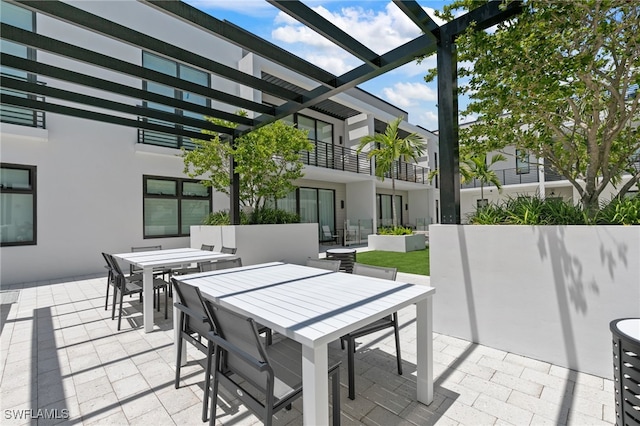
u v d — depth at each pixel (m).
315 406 1.28
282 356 1.76
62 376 2.24
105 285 5.34
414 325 3.19
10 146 5.62
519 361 2.35
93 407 1.87
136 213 7.14
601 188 3.04
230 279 2.37
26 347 2.74
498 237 2.55
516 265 2.46
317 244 6.43
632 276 1.98
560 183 11.95
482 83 3.01
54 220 6.06
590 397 1.87
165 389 2.07
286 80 9.00
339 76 3.37
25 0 2.15
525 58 2.48
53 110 3.82
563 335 2.24
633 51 2.48
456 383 2.06
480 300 2.65
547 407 1.79
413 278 5.23
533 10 2.31
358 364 2.37
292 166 6.78
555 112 3.28
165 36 7.54
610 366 2.05
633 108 2.80
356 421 1.70
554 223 2.51
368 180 12.07
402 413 1.77
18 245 5.66
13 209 5.68
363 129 12.07
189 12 2.37
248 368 1.49
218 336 1.63
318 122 11.77
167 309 3.70
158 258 3.84
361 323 1.46
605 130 3.04
